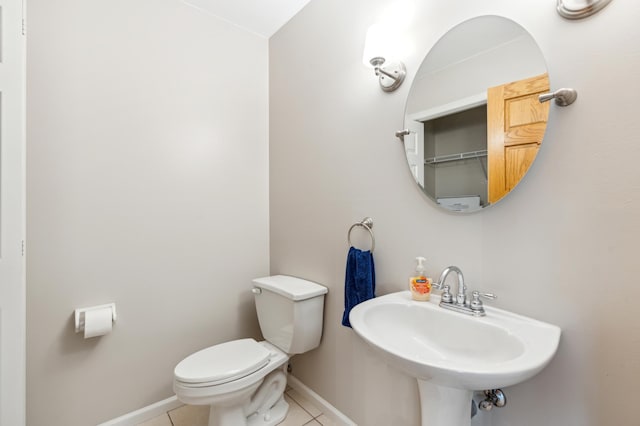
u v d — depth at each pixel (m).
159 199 1.69
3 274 0.98
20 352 1.00
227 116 1.97
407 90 1.25
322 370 1.68
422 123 1.17
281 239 2.04
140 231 1.63
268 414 1.57
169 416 1.64
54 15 1.40
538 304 0.88
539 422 0.88
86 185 1.47
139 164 1.63
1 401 0.96
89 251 1.48
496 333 0.85
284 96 2.01
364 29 1.44
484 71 0.99
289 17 1.94
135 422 1.58
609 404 0.76
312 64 1.77
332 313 1.62
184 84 1.79
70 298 1.42
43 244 1.36
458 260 1.07
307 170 1.80
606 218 0.77
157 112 1.69
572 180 0.82
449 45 1.09
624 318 0.74
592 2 0.77
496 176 0.96
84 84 1.47
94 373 1.48
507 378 0.66
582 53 0.80
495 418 0.96
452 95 1.08
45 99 1.38
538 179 0.88
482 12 1.01
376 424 1.37
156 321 1.67
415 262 1.22
